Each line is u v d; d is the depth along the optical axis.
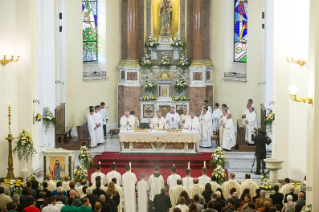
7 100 22.94
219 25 33.53
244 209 15.92
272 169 21.80
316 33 17.81
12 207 15.60
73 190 16.77
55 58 29.55
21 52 23.36
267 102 29.27
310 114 18.30
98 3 33.44
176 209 14.81
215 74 33.69
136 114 33.47
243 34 32.84
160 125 27.41
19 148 22.78
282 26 23.31
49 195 18.16
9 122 22.08
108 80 33.72
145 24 33.94
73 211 15.83
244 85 32.47
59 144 29.02
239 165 26.52
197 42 33.16
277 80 23.50
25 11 23.25
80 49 32.31
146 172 25.38
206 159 26.14
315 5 17.81
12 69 23.20
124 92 33.38
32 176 20.80
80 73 32.38
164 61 33.69
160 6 33.72
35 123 24.34
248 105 29.28
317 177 17.97
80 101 32.47
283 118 23.59
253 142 28.95
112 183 18.41
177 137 26.84
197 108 33.34
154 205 18.45
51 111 28.27
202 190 19.69
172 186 20.97
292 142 23.61
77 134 29.05
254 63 31.92
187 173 20.84
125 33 33.78
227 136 28.59
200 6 33.09
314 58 17.89
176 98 33.16
